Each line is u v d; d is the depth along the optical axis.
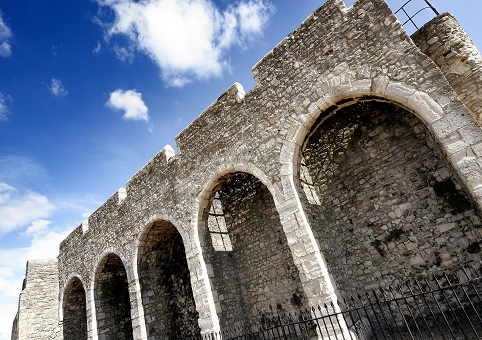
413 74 5.47
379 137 7.32
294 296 8.31
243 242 9.74
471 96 5.46
